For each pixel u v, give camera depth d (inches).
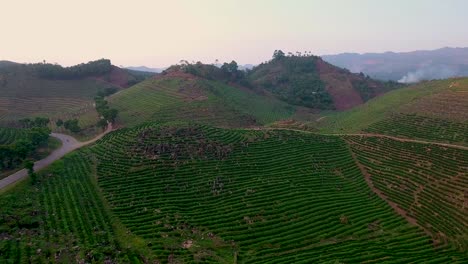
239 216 3558.1
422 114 5738.2
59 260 2586.1
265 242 3243.1
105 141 5036.9
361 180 4473.4
